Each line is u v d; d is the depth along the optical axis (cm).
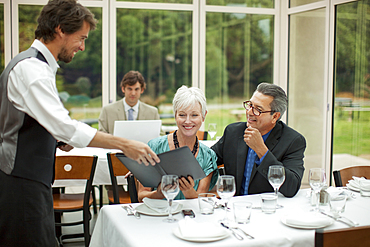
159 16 499
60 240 290
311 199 169
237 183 206
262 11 517
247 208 139
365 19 417
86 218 263
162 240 124
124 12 489
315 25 475
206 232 125
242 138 213
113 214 152
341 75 446
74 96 485
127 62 496
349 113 441
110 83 491
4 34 464
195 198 178
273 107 197
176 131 195
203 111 187
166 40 504
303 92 499
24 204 145
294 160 196
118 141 144
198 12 505
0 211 145
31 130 145
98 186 370
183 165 154
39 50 150
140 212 152
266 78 534
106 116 395
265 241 124
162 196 175
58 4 148
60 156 252
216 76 521
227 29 517
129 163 159
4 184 145
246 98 534
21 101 141
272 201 154
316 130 481
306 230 133
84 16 151
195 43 509
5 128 146
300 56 501
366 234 112
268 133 206
